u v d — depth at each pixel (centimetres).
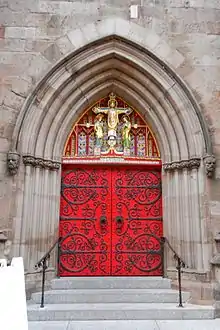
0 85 738
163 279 719
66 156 811
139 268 763
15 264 205
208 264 666
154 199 804
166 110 779
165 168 777
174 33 790
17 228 672
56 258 742
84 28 779
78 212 789
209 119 743
